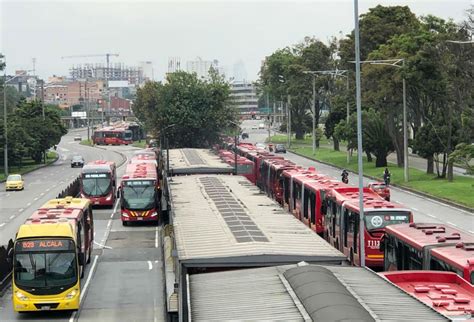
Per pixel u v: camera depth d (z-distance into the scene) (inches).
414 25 5575.8
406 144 4350.4
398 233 1530.5
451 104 4180.6
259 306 845.8
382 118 5157.5
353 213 1996.8
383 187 3348.9
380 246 1694.1
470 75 3966.5
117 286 2050.9
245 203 1859.0
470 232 2596.0
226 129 6584.6
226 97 6417.3
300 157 6973.4
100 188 3718.0
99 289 2020.2
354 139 5462.6
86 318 1733.5
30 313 1800.0
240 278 987.3
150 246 2669.8
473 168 3786.9
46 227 1766.7
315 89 7495.1
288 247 1218.6
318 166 5949.8
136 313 1765.5
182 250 1206.9
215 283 979.9
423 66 3988.7
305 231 1403.8
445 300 1011.9
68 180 5428.2
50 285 1737.2
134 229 3073.3
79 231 1959.9
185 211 1710.1
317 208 2439.7
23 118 7253.9
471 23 3964.1
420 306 849.5
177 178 2699.3
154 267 2299.5
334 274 976.9
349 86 5895.7
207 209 1732.3
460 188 3892.7
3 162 6186.0
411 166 5433.1
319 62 7829.7
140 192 3154.5
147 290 2000.5
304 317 776.9
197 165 3385.8
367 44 5654.5
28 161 7440.9
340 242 2142.0
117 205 3855.8
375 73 4480.8
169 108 6294.3
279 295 878.4
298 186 2802.7
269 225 1467.8
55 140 7249.0
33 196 4384.8
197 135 6382.9
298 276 923.4
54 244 1753.2
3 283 2034.9
